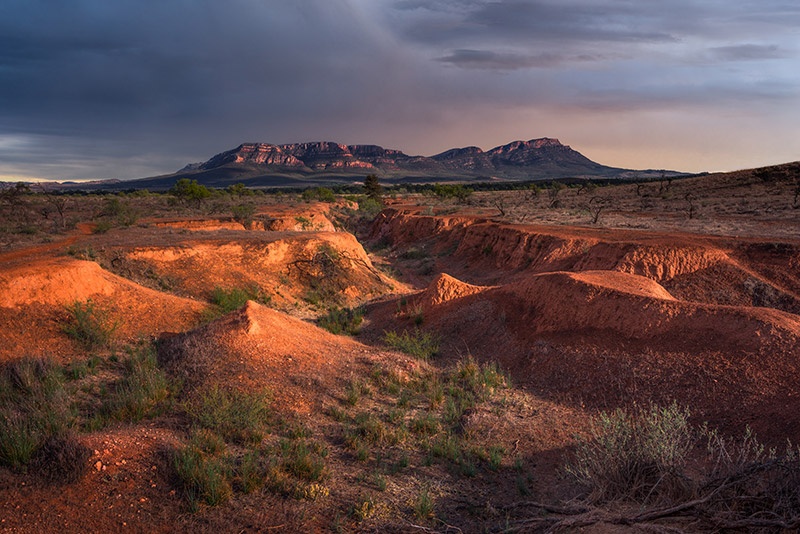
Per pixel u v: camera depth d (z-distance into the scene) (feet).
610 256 97.66
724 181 264.93
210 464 28.48
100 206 216.33
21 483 26.37
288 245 103.45
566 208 224.33
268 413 38.17
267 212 185.98
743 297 81.97
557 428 37.81
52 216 177.37
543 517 25.38
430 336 61.52
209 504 26.17
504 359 53.16
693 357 41.88
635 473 26.30
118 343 52.54
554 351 49.80
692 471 28.78
